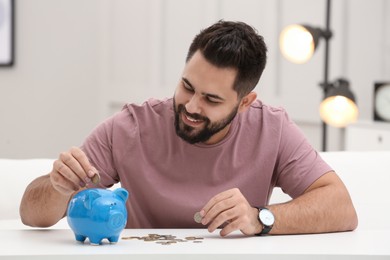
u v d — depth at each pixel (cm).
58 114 499
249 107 201
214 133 183
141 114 198
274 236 169
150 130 196
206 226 194
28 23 491
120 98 505
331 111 338
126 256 139
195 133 181
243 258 142
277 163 199
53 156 500
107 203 149
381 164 239
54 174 160
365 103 400
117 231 151
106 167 196
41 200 175
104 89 511
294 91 424
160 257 139
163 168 195
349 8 406
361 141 365
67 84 501
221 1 454
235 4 448
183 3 473
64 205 177
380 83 363
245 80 178
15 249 143
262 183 197
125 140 196
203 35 175
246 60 175
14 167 229
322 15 412
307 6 418
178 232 173
